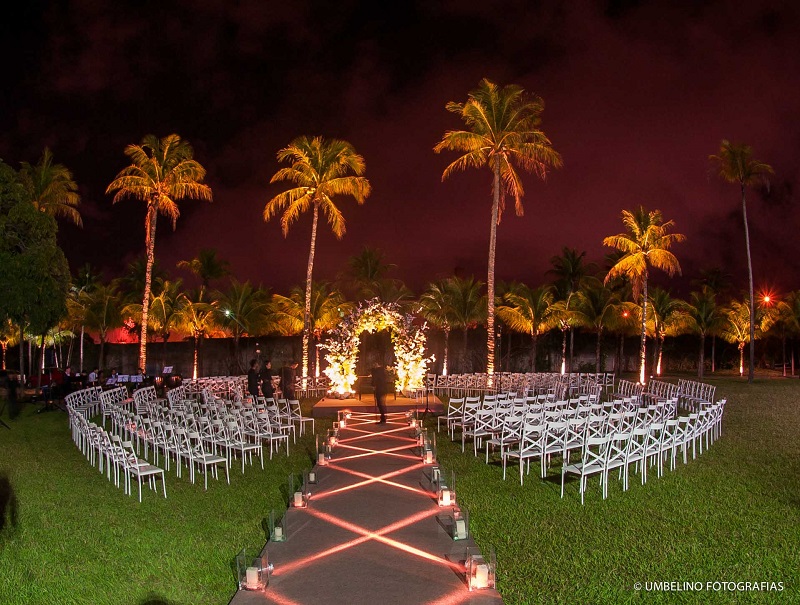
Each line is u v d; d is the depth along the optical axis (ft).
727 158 118.62
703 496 31.68
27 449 46.06
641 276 113.70
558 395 67.26
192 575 21.72
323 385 87.86
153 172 92.84
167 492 33.42
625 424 41.88
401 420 59.31
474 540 24.44
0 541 25.61
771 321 147.13
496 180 85.61
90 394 61.52
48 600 19.92
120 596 20.10
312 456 42.80
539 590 20.13
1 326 57.93
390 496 30.73
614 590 20.16
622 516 28.25
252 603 18.65
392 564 21.57
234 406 48.29
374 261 139.23
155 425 39.63
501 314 130.72
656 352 146.30
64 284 58.80
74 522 28.02
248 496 32.24
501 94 84.07
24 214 55.16
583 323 132.87
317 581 20.16
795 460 40.96
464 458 41.32
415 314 124.98
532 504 30.14
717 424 49.70
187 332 134.31
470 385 86.69
